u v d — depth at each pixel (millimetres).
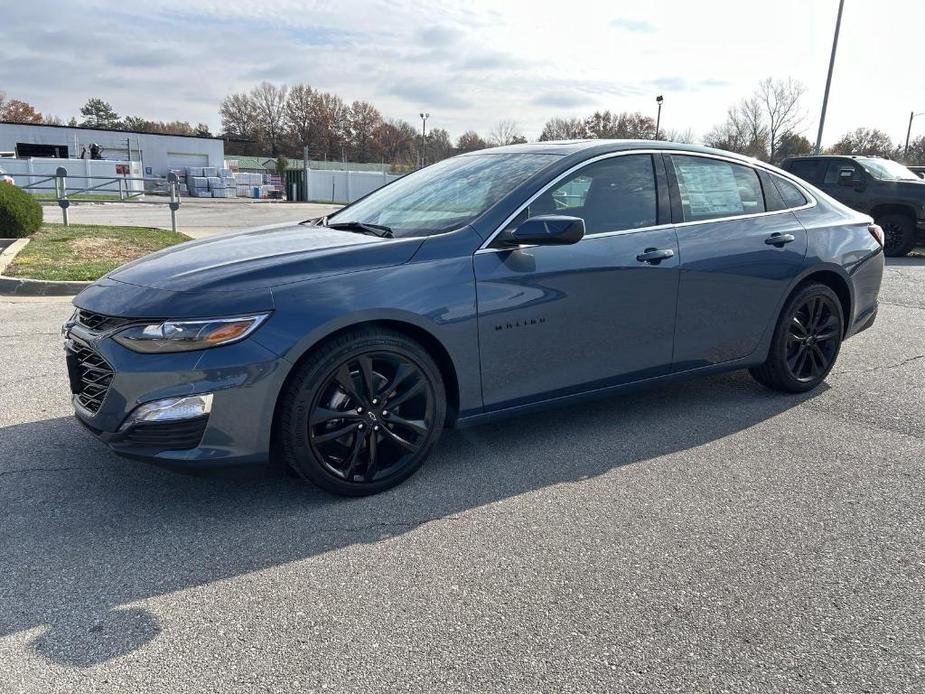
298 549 2770
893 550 2822
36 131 40844
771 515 3104
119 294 3018
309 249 3205
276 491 3266
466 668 2111
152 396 2779
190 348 2777
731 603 2457
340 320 2943
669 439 3977
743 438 4000
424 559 2709
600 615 2377
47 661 2107
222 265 3066
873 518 3086
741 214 4320
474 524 2988
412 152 72375
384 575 2598
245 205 31016
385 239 3352
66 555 2699
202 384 2777
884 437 4035
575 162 3697
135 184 35031
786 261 4375
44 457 3574
